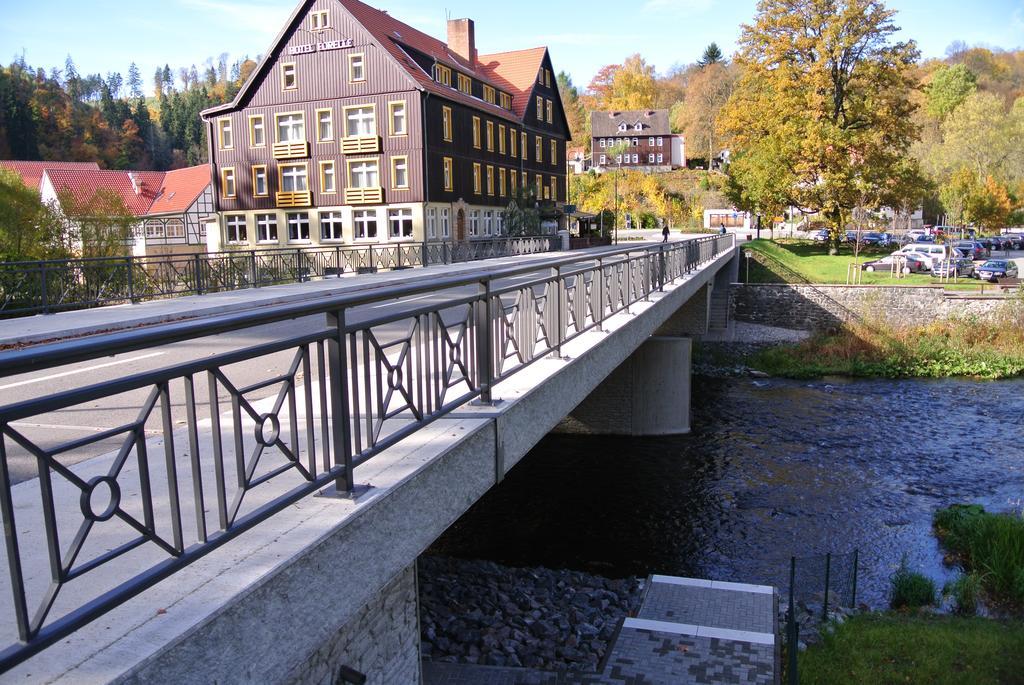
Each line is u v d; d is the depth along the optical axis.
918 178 48.25
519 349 6.00
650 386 21.55
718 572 12.77
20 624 1.96
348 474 3.39
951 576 12.40
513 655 8.43
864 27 46.31
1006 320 33.28
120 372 8.77
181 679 2.35
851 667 8.72
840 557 13.17
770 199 49.47
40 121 83.12
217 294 17.45
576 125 119.75
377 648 5.16
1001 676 8.48
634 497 16.61
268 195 42.12
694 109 108.75
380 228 39.88
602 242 55.16
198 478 2.53
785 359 31.94
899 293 36.25
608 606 10.24
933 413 23.58
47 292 14.59
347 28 39.22
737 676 7.90
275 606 2.79
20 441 1.94
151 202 62.06
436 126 39.94
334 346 3.29
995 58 102.94
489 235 46.38
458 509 4.50
